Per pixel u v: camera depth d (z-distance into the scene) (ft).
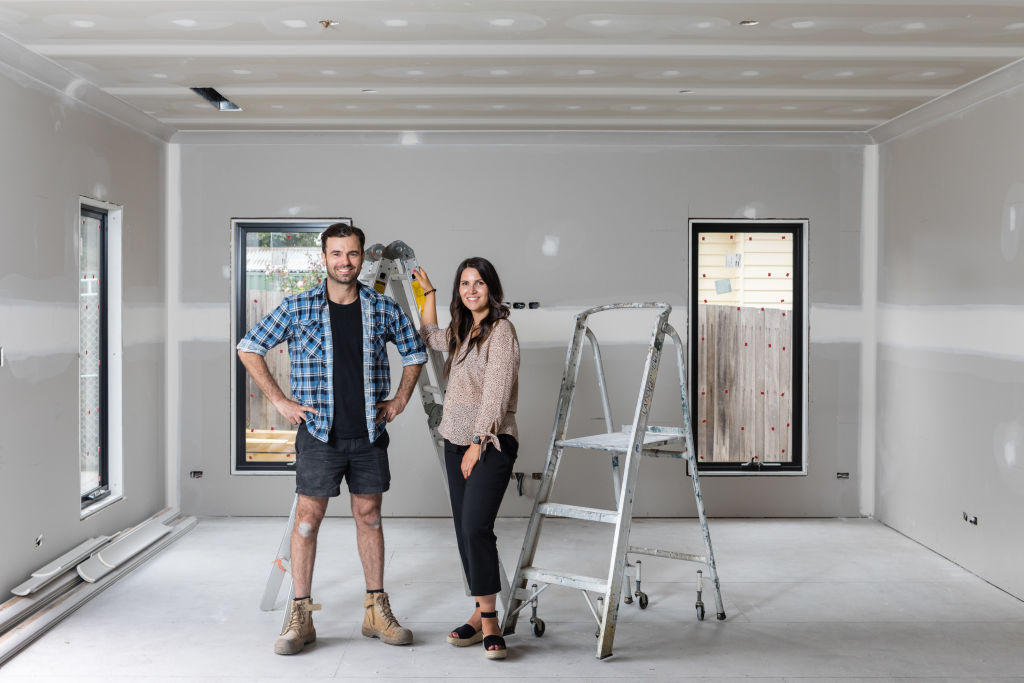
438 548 16.31
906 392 17.37
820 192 18.97
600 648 10.80
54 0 10.62
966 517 14.92
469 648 11.25
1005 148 13.75
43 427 13.33
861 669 10.55
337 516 18.86
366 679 10.23
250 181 18.83
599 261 18.92
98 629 11.93
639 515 19.03
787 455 19.34
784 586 13.97
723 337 19.26
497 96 15.66
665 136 18.71
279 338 11.16
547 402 18.86
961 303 15.11
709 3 10.85
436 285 18.95
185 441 18.85
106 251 16.26
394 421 18.84
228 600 13.21
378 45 12.64
